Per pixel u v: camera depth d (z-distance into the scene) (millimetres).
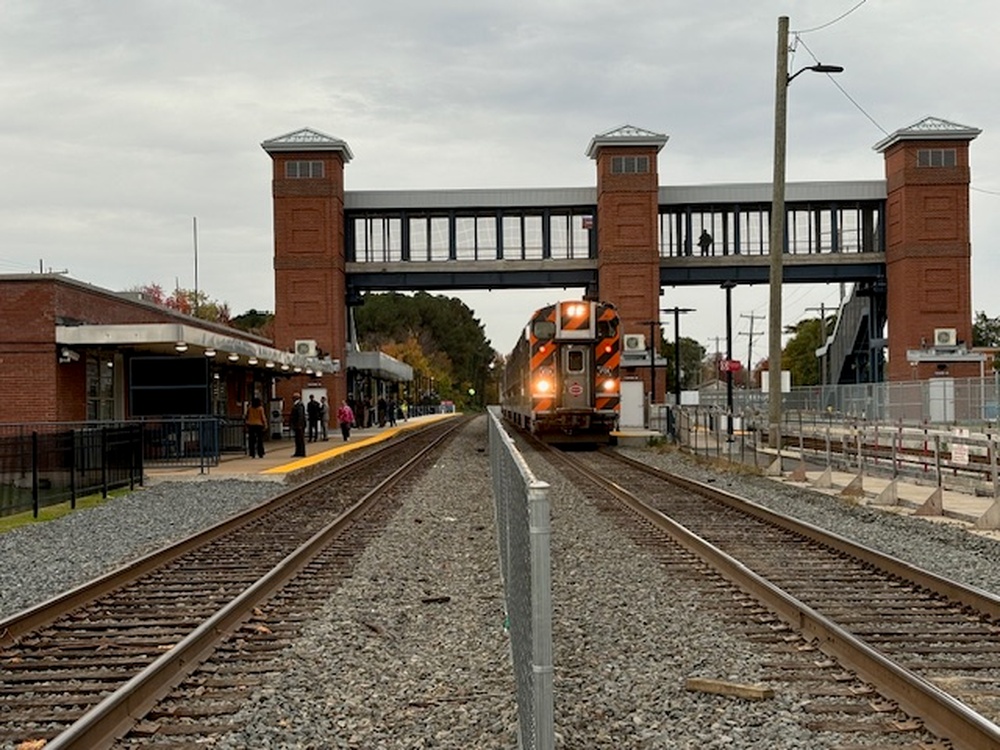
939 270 53281
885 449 26172
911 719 5883
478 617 8984
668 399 58062
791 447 32938
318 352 53844
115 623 8844
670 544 13094
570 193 55750
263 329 99875
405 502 18656
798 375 109688
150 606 9680
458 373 147875
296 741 5812
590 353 34250
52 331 27641
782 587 10211
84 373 29516
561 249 56500
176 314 38781
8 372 27578
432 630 8578
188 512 17922
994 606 8703
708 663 7285
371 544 13375
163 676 6781
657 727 5930
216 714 6258
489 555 12414
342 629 8508
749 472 25062
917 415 37094
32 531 15531
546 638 4539
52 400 27531
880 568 11188
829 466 21922
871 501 18406
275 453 33094
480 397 163625
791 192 55406
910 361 52156
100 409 30906
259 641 8133
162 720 6168
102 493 20547
